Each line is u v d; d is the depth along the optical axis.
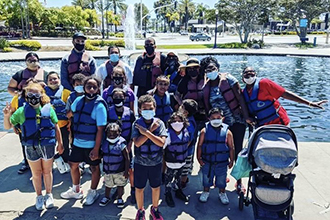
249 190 4.20
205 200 4.16
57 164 4.87
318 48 35.78
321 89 14.76
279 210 3.51
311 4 47.56
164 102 4.45
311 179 4.75
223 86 4.39
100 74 5.06
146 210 3.97
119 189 4.06
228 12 40.84
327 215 3.84
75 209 3.96
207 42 44.50
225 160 4.12
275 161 3.42
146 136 3.56
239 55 28.81
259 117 4.17
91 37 55.84
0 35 48.75
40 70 5.12
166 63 5.14
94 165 4.02
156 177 3.70
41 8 55.06
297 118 10.23
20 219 3.72
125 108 4.24
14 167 5.14
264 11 40.72
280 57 27.55
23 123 3.83
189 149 4.40
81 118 3.97
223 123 4.23
